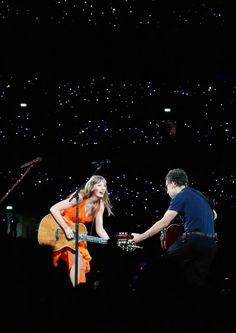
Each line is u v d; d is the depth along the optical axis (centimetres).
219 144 1586
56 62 1619
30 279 591
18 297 548
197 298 540
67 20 1577
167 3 1554
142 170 1634
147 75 1609
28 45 1605
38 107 1625
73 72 1622
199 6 1544
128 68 1614
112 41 1603
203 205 928
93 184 1037
